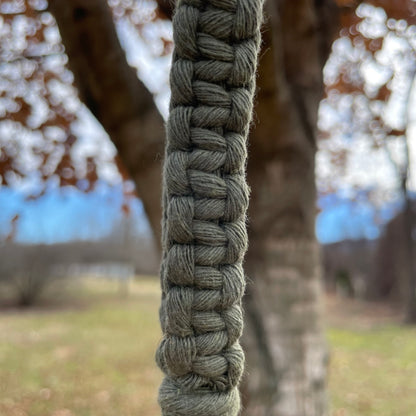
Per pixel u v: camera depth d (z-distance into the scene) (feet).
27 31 11.80
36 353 29.09
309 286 9.36
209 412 3.03
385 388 22.08
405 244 41.93
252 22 2.92
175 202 2.97
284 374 8.93
